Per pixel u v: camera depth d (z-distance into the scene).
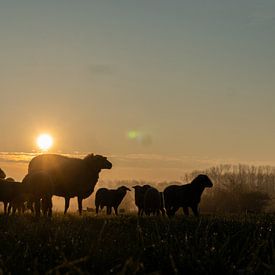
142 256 9.53
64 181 29.92
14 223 16.12
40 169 29.92
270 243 11.34
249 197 78.81
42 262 9.05
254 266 8.64
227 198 79.75
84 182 30.45
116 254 9.63
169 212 31.56
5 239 11.83
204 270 8.44
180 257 9.02
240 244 11.70
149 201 35.75
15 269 8.31
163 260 9.16
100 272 8.41
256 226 15.16
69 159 30.80
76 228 14.59
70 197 30.34
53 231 12.60
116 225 17.20
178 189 31.05
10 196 25.81
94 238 11.91
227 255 9.84
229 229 14.85
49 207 24.56
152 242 10.62
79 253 9.52
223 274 8.41
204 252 9.34
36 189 24.22
